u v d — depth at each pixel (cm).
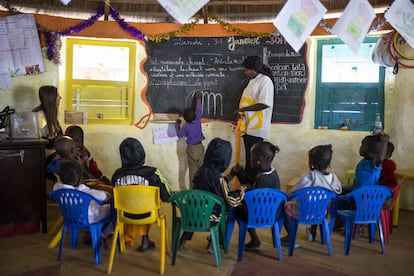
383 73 512
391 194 360
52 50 504
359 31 331
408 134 495
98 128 552
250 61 464
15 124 410
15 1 503
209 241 361
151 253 360
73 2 524
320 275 320
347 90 530
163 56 557
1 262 336
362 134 516
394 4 339
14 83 498
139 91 561
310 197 346
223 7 546
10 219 395
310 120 546
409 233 422
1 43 489
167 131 560
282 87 541
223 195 331
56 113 459
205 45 550
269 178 355
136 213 322
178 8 256
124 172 347
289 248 358
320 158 369
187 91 558
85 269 326
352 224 359
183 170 565
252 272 324
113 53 557
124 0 540
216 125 558
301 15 294
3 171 388
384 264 343
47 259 344
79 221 333
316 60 540
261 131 469
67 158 394
